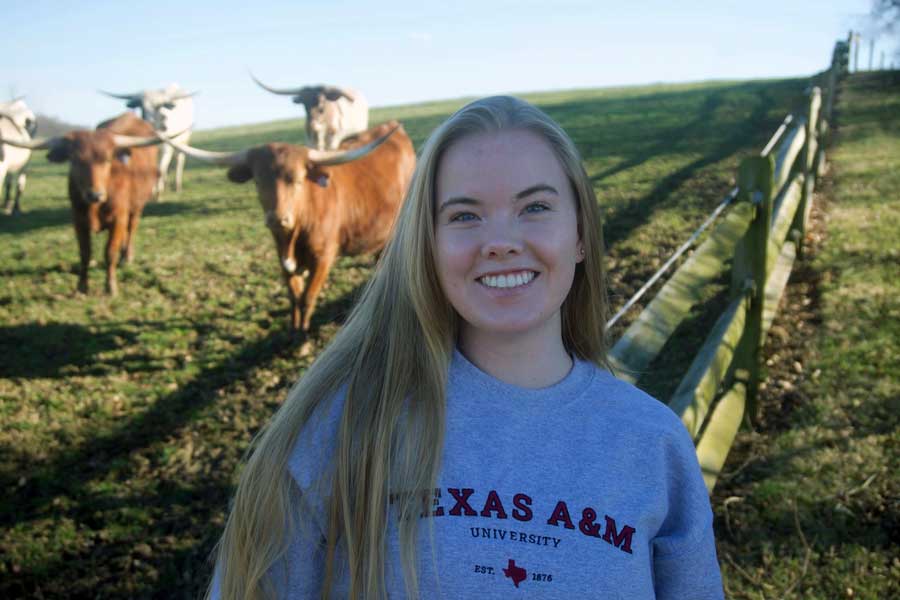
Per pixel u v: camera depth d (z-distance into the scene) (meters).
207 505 4.88
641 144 14.96
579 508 1.23
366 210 7.88
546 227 1.30
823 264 7.07
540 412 1.31
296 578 1.27
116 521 4.77
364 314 1.43
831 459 4.14
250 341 7.39
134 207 9.78
